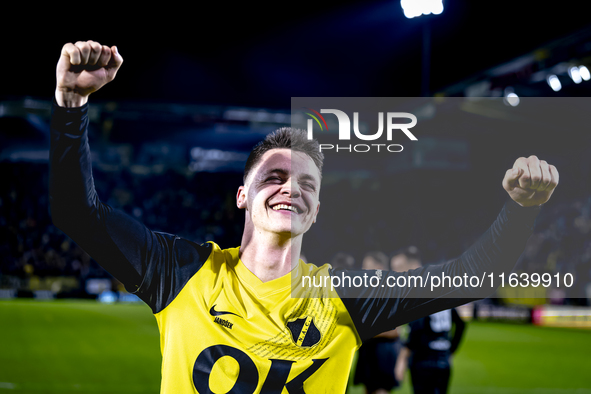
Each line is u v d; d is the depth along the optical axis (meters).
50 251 21.48
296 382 1.43
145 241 1.48
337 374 1.48
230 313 1.47
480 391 6.45
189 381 1.42
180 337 1.45
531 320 15.73
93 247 1.40
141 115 16.41
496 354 9.41
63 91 1.28
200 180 24.34
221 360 1.43
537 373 7.68
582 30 10.44
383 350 4.43
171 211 23.70
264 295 1.50
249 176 1.56
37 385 6.13
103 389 6.04
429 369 4.24
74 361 7.71
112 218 1.43
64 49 1.23
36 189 22.47
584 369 8.04
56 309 14.87
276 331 1.46
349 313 1.54
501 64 12.49
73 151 1.31
